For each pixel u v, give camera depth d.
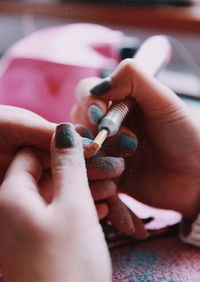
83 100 0.32
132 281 0.29
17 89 0.46
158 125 0.33
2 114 0.27
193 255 0.31
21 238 0.21
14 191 0.23
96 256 0.21
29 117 0.27
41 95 0.45
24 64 0.46
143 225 0.32
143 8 0.68
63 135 0.24
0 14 0.89
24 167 0.25
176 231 0.34
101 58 0.47
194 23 0.65
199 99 0.49
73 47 0.48
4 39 0.96
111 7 0.50
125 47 0.46
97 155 0.29
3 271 0.22
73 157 0.24
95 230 0.22
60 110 0.44
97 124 0.30
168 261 0.31
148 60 0.38
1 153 0.28
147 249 0.32
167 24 0.67
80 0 0.68
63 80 0.44
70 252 0.21
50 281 0.20
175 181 0.35
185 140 0.33
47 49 0.47
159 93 0.31
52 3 0.80
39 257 0.21
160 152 0.35
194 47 0.71
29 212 0.21
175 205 0.36
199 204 0.35
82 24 0.58
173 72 0.61
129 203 0.37
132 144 0.30
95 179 0.28
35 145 0.27
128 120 0.33
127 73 0.30
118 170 0.28
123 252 0.32
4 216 0.22
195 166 0.34
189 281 0.29
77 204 0.22
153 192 0.36
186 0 0.69
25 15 0.87
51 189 0.25
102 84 0.31
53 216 0.21
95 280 0.21
